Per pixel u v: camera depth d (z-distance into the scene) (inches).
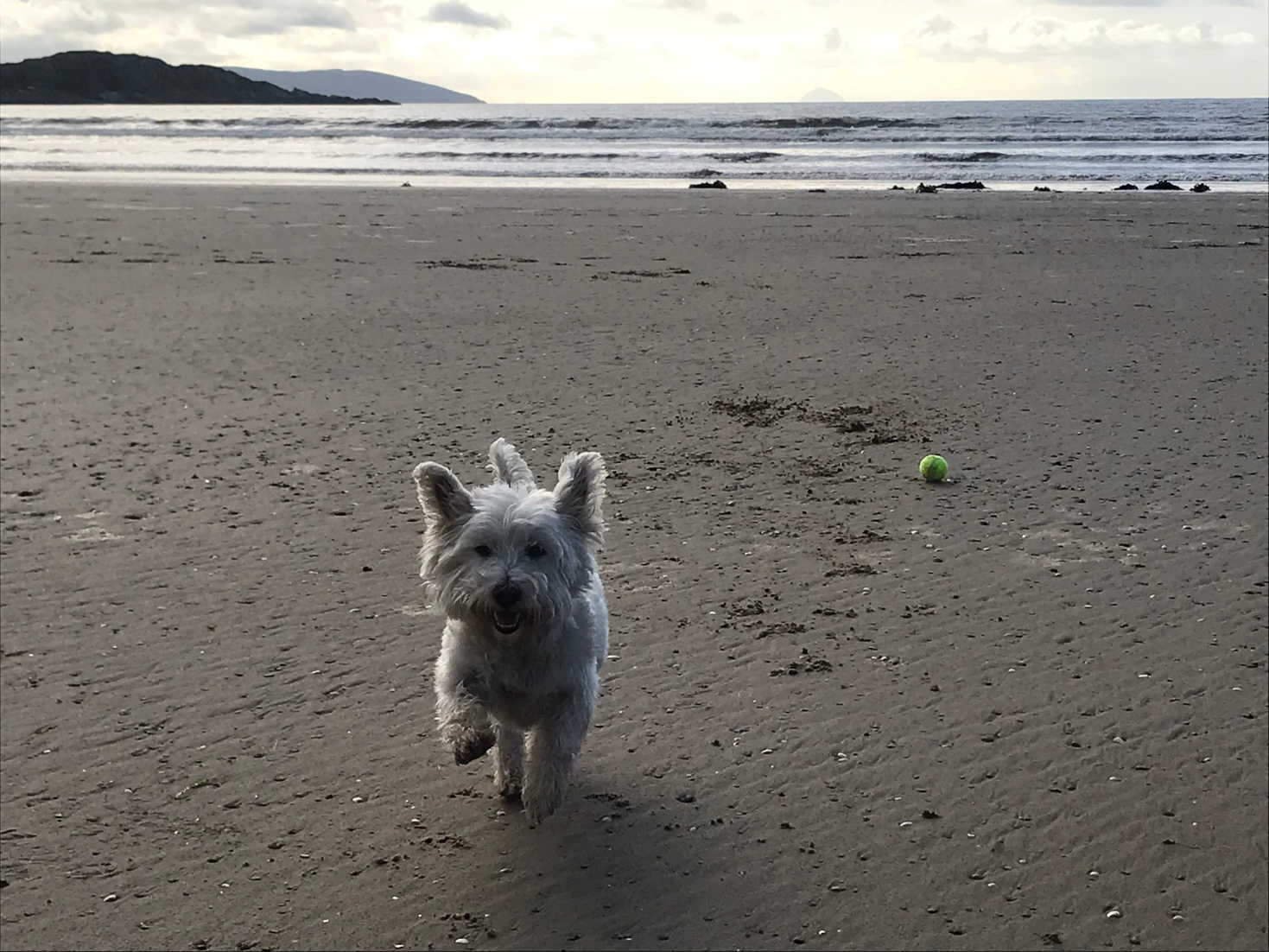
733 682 67.6
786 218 325.1
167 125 1151.6
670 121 1036.5
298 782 56.5
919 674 68.7
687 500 99.2
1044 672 68.9
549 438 115.7
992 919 47.5
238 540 88.2
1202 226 301.1
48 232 280.4
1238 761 59.1
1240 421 122.5
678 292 201.3
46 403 125.6
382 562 84.2
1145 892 49.2
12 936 45.3
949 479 105.0
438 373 141.3
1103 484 103.3
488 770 58.4
